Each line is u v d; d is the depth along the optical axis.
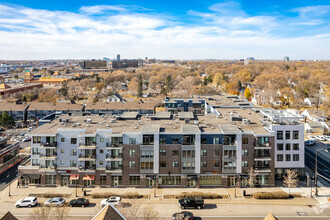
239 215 57.03
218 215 57.09
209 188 69.31
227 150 68.31
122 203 61.12
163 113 88.81
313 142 104.25
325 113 148.50
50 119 94.19
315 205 60.81
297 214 57.06
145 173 69.38
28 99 190.88
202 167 69.31
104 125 77.31
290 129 70.75
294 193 66.06
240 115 88.94
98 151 69.94
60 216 50.78
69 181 71.44
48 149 70.25
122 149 69.12
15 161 89.44
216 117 86.31
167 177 70.00
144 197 64.62
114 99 179.38
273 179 70.06
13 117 139.12
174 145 68.69
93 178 69.12
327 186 70.19
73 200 60.94
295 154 71.56
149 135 68.50
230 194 66.06
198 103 123.12
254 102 184.38
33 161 71.06
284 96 187.00
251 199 63.69
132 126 76.38
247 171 69.00
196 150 68.25
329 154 94.12
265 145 68.69
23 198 64.50
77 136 69.81
